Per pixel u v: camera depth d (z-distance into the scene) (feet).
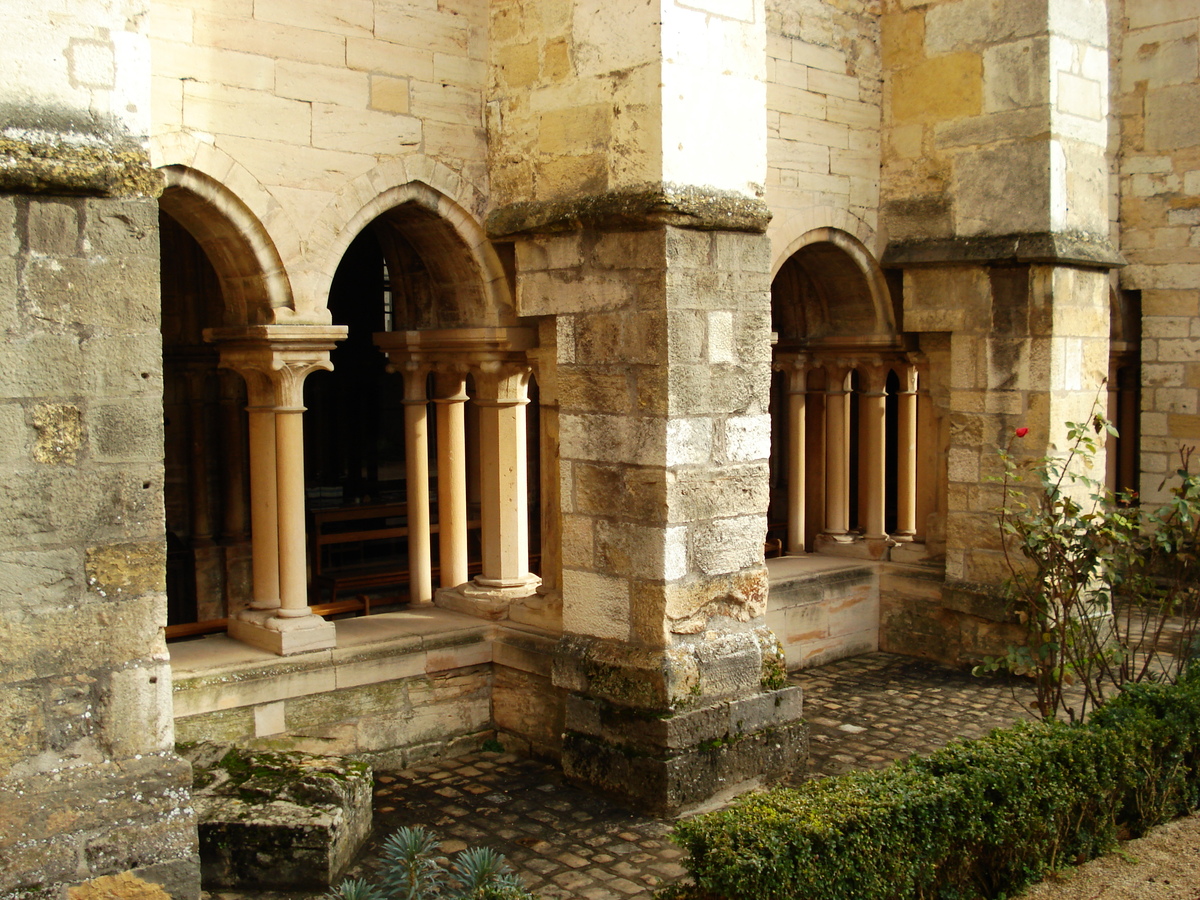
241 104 23.17
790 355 37.83
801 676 34.06
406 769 26.05
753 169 24.44
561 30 24.67
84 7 15.69
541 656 26.35
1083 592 32.32
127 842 16.28
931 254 33.99
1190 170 40.70
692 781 23.12
